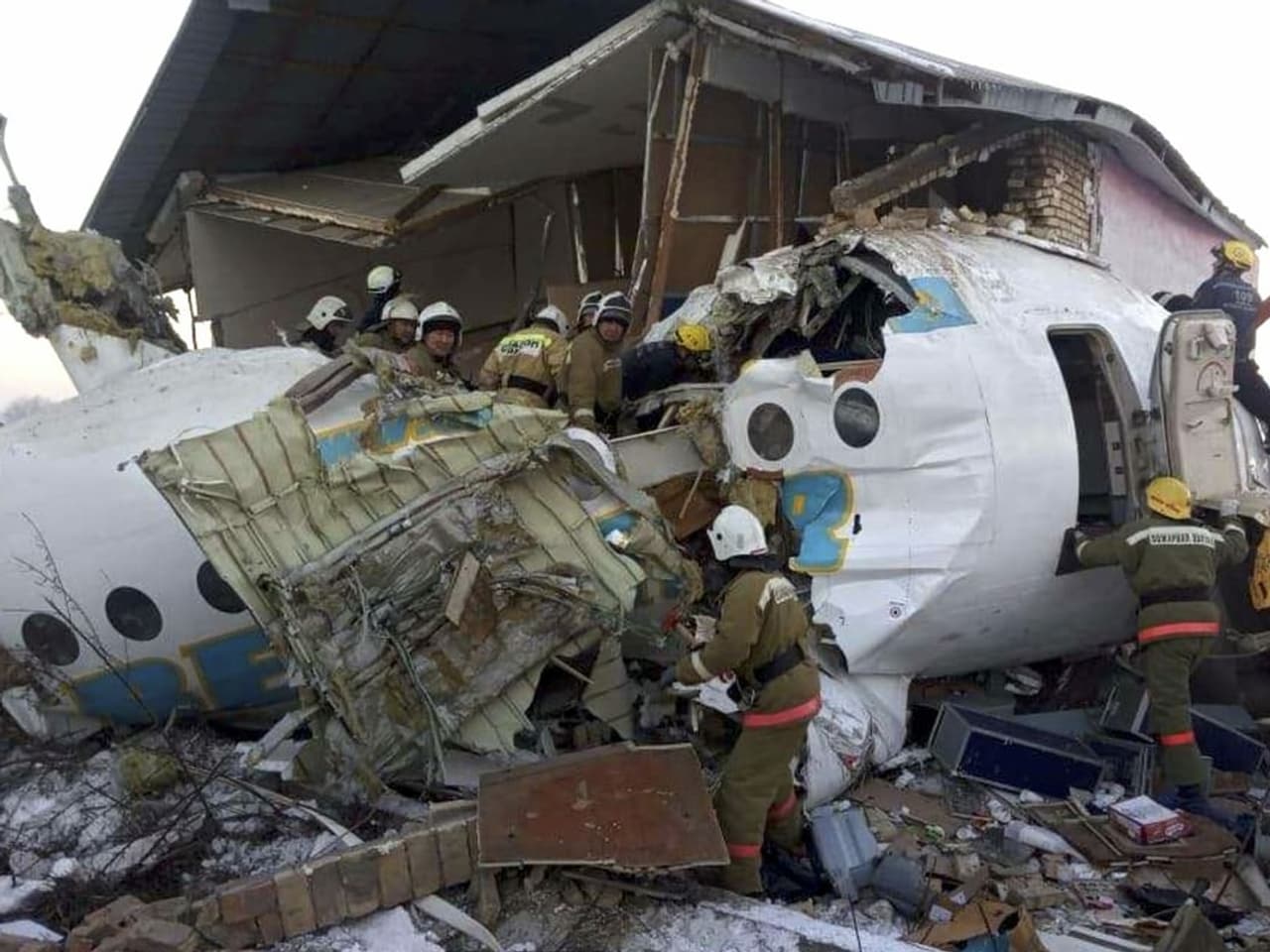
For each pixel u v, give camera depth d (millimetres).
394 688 3889
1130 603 5121
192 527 3822
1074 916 3826
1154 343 5262
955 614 4672
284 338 5840
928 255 5059
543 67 9859
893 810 4492
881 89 5746
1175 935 3283
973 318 4820
